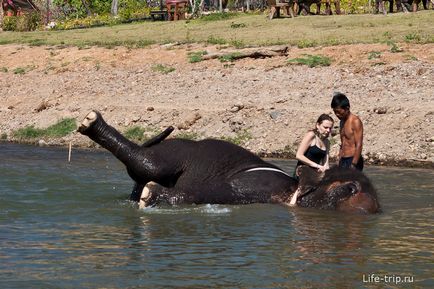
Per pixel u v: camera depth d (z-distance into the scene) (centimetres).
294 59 3497
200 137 2873
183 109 3070
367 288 1112
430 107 2712
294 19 4688
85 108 3309
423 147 2494
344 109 1786
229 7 6775
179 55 3891
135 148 1778
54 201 1795
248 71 3488
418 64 3253
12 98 3672
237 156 1811
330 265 1228
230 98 3181
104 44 4322
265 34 4250
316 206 1700
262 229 1494
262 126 2827
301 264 1232
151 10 6328
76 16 7406
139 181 1798
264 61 3578
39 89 3731
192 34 4491
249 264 1232
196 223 1553
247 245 1360
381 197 1862
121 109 3206
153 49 4081
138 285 1120
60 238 1409
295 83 3234
